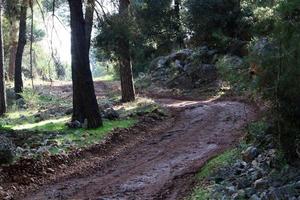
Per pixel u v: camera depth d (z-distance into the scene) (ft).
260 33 36.83
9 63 158.10
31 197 37.68
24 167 42.14
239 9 116.37
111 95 126.21
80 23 64.44
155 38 148.36
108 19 76.33
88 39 79.46
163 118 76.89
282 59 27.02
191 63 126.72
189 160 46.34
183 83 123.24
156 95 119.65
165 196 35.19
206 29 124.47
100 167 47.85
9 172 40.42
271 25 31.07
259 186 27.63
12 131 56.13
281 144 28.91
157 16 147.23
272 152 31.94
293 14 27.66
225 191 30.30
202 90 113.60
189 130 64.80
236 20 115.44
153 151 53.42
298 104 27.58
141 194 36.45
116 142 58.49
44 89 144.36
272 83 28.32
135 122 68.85
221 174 35.47
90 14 79.51
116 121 69.21
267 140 34.86
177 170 42.83
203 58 125.39
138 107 83.30
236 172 33.94
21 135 54.75
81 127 62.80
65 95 135.54
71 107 92.79
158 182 39.50
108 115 71.00
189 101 102.89
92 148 52.65
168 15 150.71
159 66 141.59
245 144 41.14
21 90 112.06
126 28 77.51
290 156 28.96
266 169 30.32
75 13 64.08
